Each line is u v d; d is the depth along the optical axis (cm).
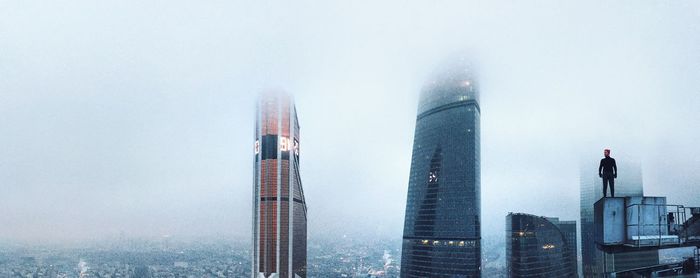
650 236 2066
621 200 2106
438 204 14562
